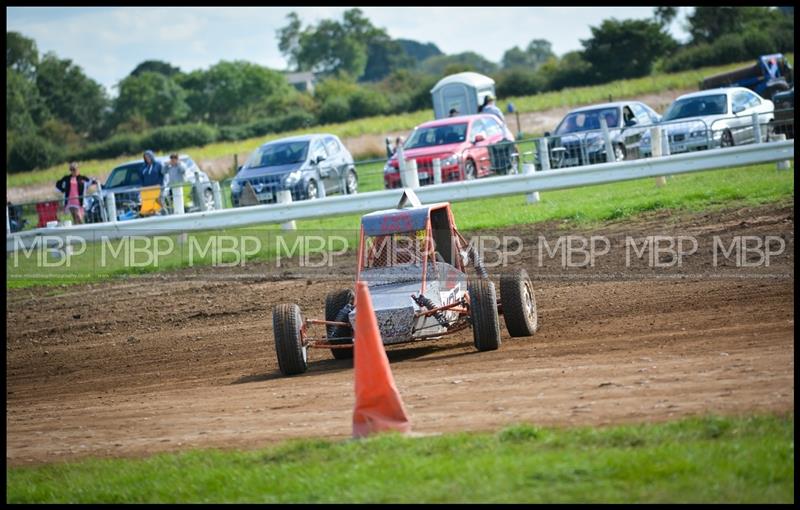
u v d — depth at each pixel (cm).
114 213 9062
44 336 6300
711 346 3738
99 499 2686
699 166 7756
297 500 2397
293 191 9831
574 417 2919
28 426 4003
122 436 3562
